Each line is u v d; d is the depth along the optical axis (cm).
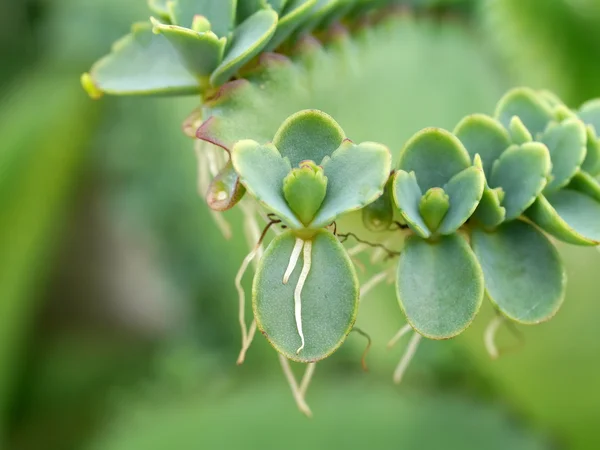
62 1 27
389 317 14
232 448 17
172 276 20
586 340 14
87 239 28
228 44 9
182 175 20
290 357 8
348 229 10
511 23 14
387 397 16
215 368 20
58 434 24
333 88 10
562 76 15
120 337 28
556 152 9
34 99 23
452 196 9
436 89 12
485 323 12
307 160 8
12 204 21
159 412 19
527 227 9
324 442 16
